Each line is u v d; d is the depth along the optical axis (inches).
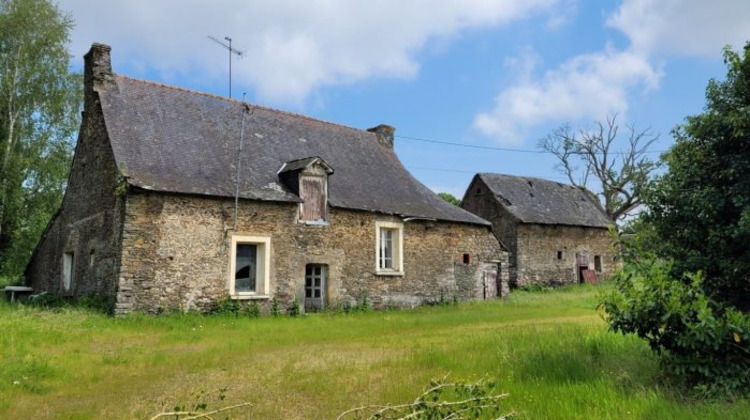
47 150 987.9
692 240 265.1
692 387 224.2
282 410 218.8
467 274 838.5
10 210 932.6
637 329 237.5
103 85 671.1
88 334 426.3
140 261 553.6
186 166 630.5
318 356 343.6
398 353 345.1
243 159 693.3
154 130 657.6
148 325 497.0
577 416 188.1
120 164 576.1
